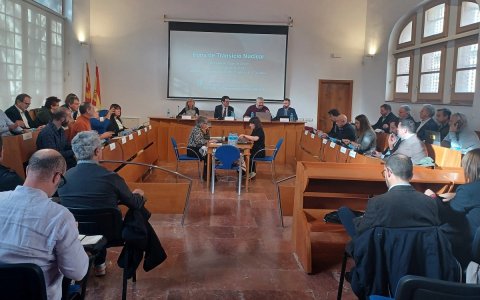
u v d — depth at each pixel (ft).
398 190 6.88
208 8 32.50
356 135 20.84
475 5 21.77
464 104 22.33
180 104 33.12
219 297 9.43
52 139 14.70
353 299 9.53
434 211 6.73
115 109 23.40
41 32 26.50
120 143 17.61
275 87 33.09
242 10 32.63
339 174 10.40
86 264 5.76
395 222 6.61
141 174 20.53
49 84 27.81
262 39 32.71
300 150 25.93
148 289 9.72
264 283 10.19
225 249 12.32
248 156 19.74
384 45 30.58
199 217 15.33
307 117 33.83
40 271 5.01
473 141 17.99
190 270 10.82
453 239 7.93
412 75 27.63
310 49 33.30
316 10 33.06
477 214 7.64
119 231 8.57
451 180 10.23
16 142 14.26
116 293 9.49
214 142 20.94
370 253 6.64
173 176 22.66
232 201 17.70
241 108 33.27
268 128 27.30
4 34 22.31
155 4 32.32
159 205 13.78
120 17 32.27
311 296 9.61
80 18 30.73
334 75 33.63
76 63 30.55
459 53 23.09
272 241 13.05
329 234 12.12
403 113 22.21
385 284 6.63
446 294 4.91
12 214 5.31
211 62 32.71
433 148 17.21
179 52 32.58
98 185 8.53
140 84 32.86
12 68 23.16
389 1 29.66
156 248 9.22
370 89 32.55
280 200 14.38
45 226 5.34
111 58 32.53
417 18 27.22
